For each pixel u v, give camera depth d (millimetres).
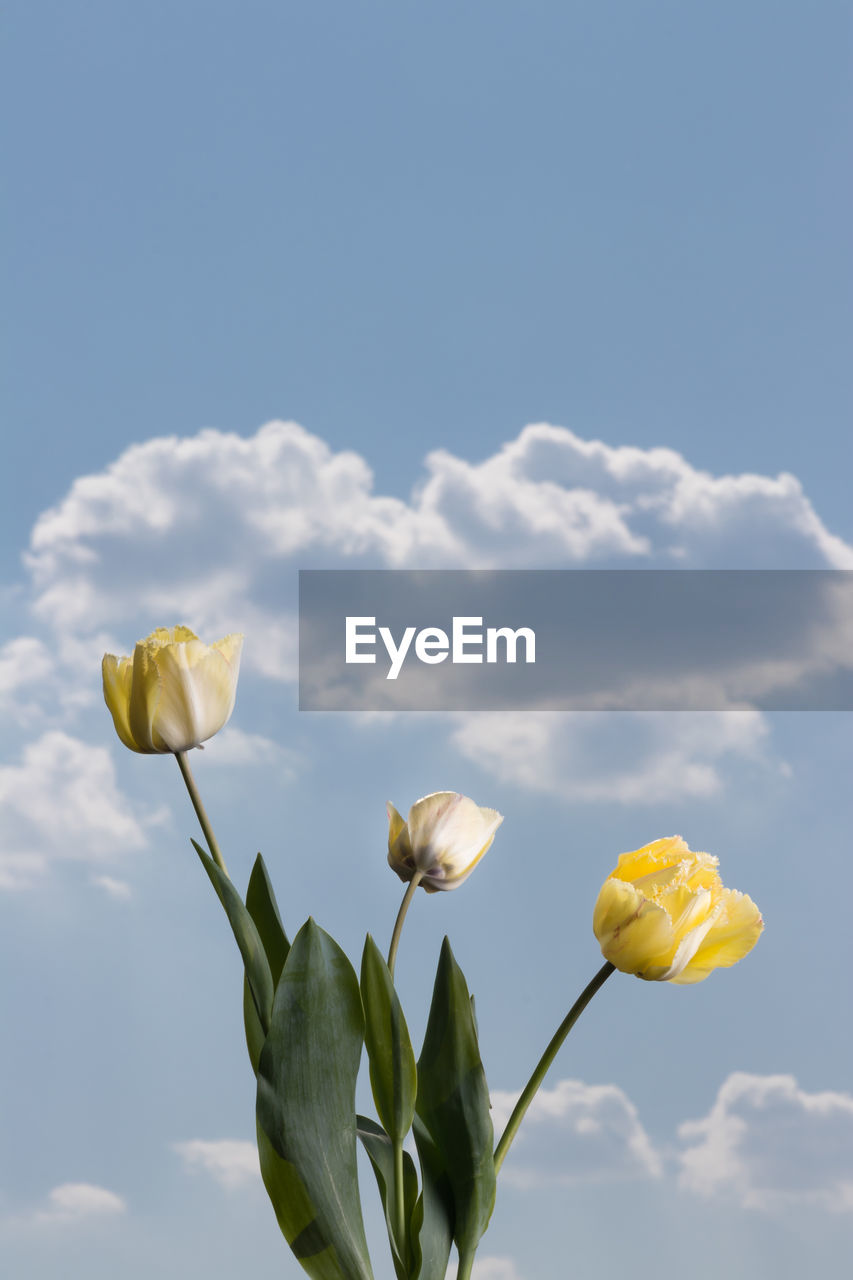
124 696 1222
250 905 1260
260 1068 1174
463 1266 1190
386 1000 1196
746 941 1206
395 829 1256
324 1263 1161
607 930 1194
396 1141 1190
